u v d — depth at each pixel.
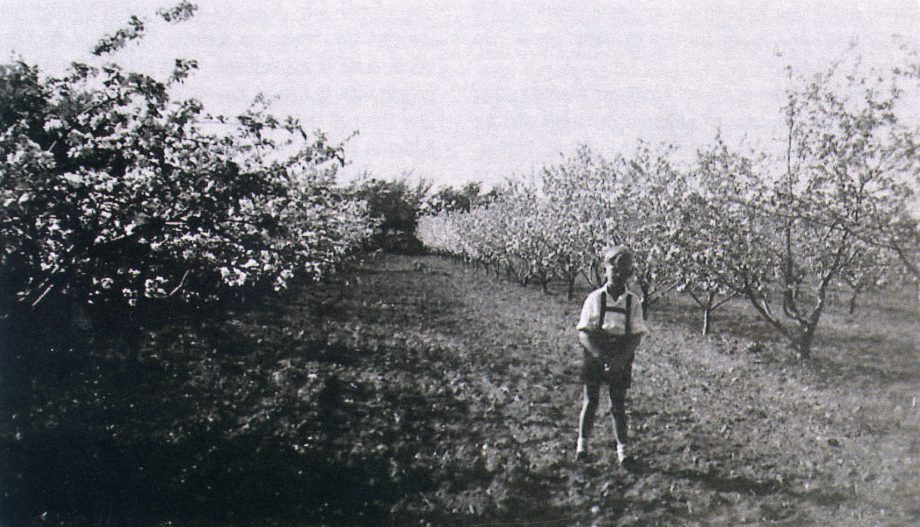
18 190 4.97
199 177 5.91
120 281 6.34
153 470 4.92
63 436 5.33
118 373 6.68
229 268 7.02
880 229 8.59
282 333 9.77
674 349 10.77
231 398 6.50
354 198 22.94
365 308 13.79
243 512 4.44
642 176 13.15
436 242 41.28
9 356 6.18
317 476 4.93
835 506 4.54
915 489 4.81
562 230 16.39
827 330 12.79
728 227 10.13
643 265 13.09
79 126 5.56
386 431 5.88
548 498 4.67
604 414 6.64
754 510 4.45
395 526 4.30
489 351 9.77
